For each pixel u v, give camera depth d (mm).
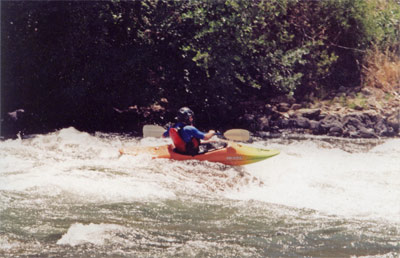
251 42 21000
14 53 20609
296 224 9492
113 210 10000
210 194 11305
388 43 26016
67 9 19984
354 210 10344
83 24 20125
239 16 20828
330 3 24859
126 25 20734
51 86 21172
